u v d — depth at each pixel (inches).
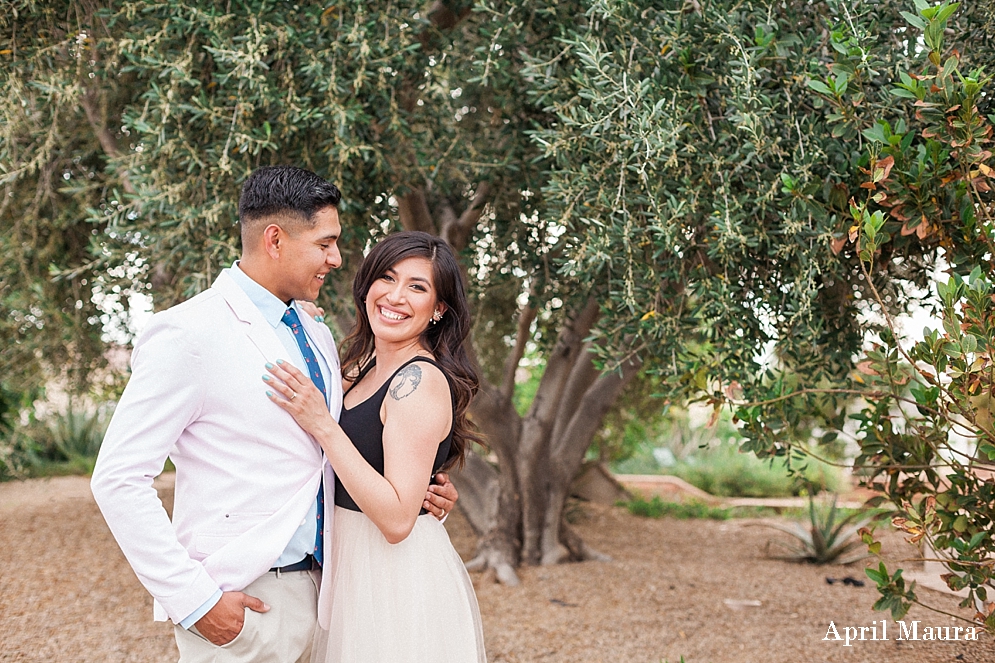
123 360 279.1
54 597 199.8
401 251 97.2
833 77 119.7
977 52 128.4
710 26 131.0
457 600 97.7
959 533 123.9
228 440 85.0
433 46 183.8
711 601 209.5
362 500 85.8
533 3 161.6
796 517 356.2
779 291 142.7
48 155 184.7
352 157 161.3
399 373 92.8
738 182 141.6
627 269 135.6
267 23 147.3
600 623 189.8
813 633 179.0
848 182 129.5
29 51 157.8
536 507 245.8
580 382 246.2
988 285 109.5
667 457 492.1
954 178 115.6
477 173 185.2
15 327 244.7
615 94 128.0
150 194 152.7
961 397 112.2
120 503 78.7
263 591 85.9
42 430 315.3
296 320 94.4
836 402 148.5
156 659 160.4
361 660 90.0
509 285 214.1
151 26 149.6
